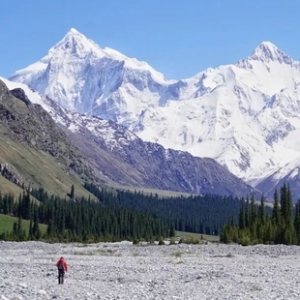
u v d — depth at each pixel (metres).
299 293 51.34
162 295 49.62
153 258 105.75
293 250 125.12
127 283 61.34
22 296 46.19
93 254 119.88
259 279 65.06
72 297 46.66
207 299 47.00
